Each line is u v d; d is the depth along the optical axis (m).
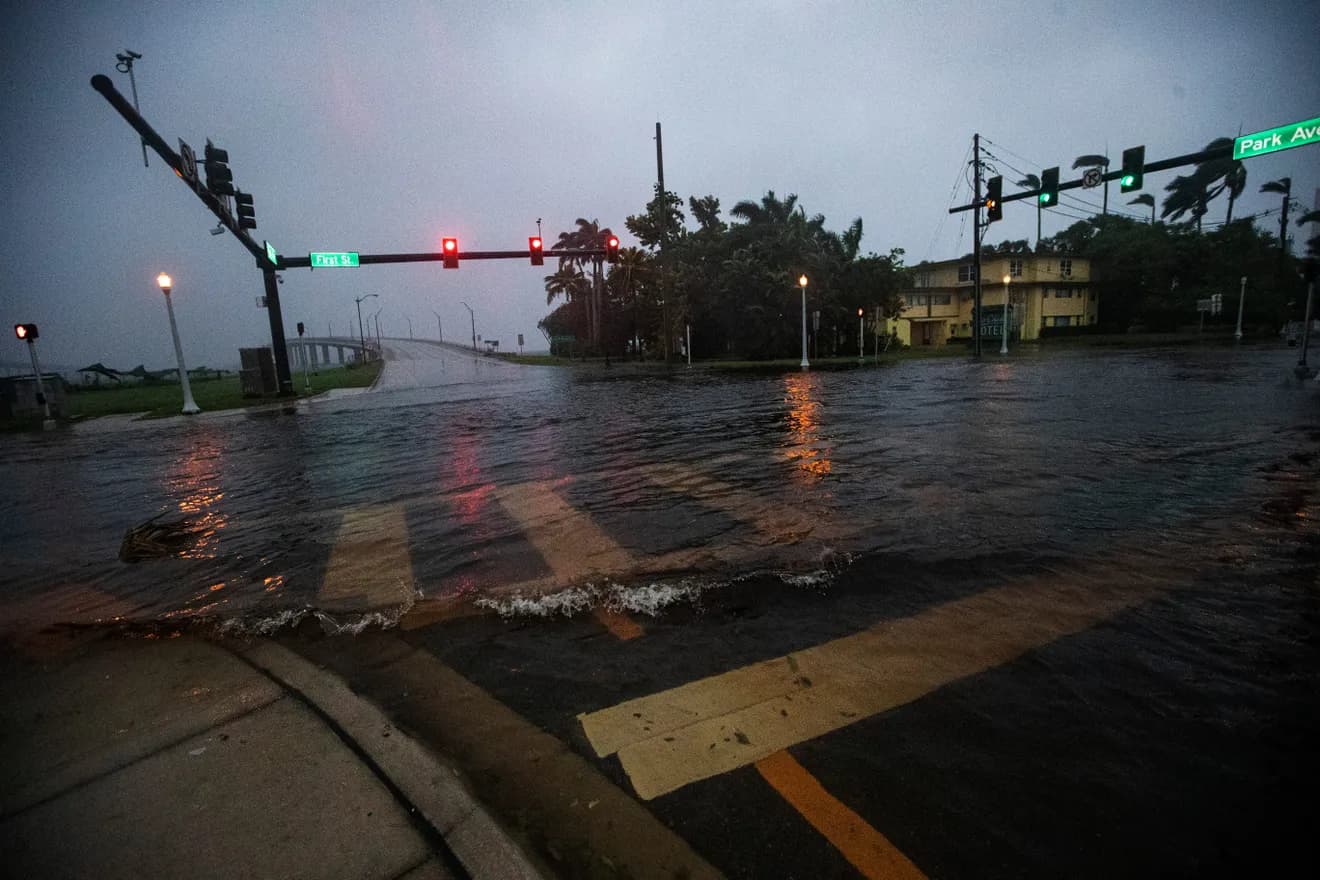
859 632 3.46
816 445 9.24
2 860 1.96
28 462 12.17
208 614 4.05
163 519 6.79
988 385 17.61
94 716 2.82
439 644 3.53
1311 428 9.09
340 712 2.77
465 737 2.64
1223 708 2.70
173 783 2.32
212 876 1.90
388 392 27.30
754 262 39.12
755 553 4.74
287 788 2.29
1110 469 6.99
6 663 3.42
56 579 4.93
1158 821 2.10
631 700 2.89
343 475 8.77
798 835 2.07
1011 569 4.25
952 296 56.66
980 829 2.08
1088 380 17.69
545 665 3.25
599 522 5.75
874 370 27.08
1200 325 46.03
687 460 8.57
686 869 1.95
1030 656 3.15
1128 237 52.62
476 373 41.72
